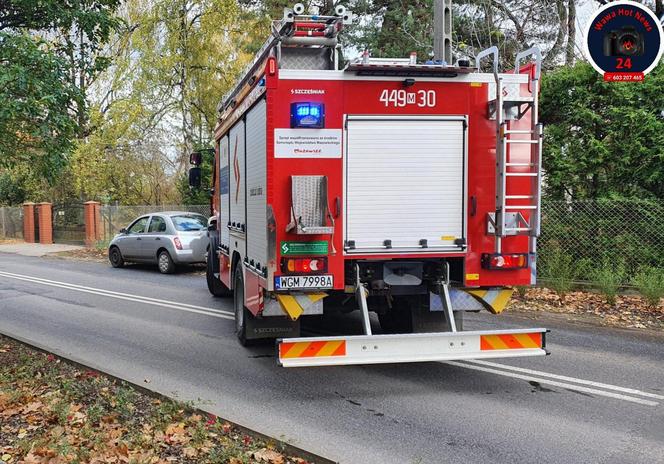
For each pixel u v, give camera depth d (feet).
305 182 18.62
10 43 21.20
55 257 73.15
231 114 27.40
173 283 47.11
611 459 14.26
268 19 78.54
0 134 22.38
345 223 19.31
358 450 14.80
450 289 20.95
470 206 20.06
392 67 19.03
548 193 41.29
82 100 23.45
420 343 17.92
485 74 19.97
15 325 30.89
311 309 19.38
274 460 13.83
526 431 16.03
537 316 31.40
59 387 19.08
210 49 78.59
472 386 20.04
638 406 17.98
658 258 36.32
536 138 19.36
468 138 19.95
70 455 13.91
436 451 14.76
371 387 20.03
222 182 31.53
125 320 31.99
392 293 21.17
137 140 87.45
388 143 19.49
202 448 14.39
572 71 40.27
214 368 22.36
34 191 103.30
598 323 29.81
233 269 27.84
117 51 84.53
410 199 19.71
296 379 20.95
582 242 38.47
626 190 38.63
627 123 37.52
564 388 19.75
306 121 18.78
